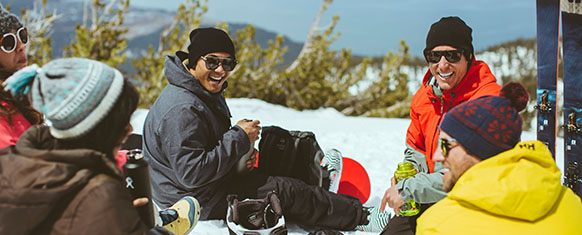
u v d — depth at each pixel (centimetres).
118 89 128
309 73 1739
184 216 224
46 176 121
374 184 387
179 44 1451
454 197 143
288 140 291
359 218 273
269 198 246
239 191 267
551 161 139
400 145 557
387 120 806
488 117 144
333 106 1823
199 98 257
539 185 131
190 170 243
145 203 157
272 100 1734
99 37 1353
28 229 122
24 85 135
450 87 224
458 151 150
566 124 264
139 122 647
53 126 129
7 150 131
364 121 783
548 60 271
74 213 123
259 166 293
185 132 244
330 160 306
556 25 267
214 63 256
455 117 149
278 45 1714
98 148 131
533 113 1719
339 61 1903
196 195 260
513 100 147
